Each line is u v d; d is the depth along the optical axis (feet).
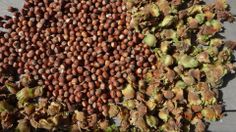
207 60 2.01
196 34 2.10
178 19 2.06
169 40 2.06
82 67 2.01
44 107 1.94
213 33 2.06
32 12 2.05
